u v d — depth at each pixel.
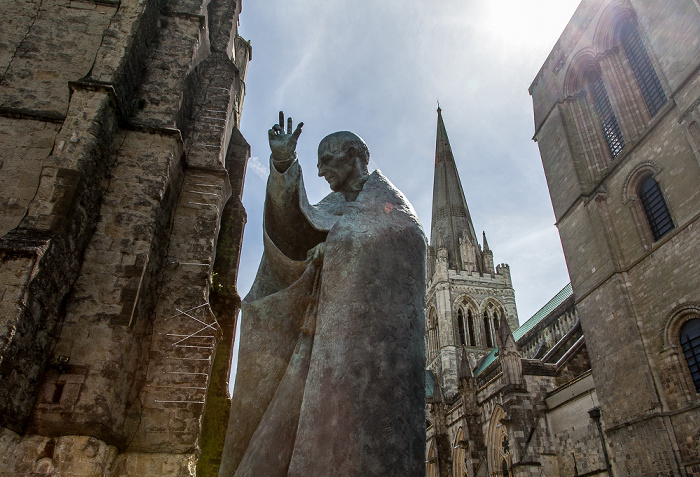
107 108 10.36
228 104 13.80
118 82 10.74
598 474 27.88
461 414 49.97
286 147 3.77
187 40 13.01
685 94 24.38
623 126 30.25
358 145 4.36
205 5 14.12
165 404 9.09
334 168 4.27
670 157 25.69
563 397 33.19
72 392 8.06
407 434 2.88
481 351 76.69
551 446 33.19
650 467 23.44
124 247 9.66
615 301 27.50
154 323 9.95
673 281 24.41
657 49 26.73
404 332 3.20
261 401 3.45
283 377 3.32
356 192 4.19
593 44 33.88
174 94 12.03
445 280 82.06
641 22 28.19
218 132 13.04
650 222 27.50
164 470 8.44
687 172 24.42
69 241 8.84
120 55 11.17
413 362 3.16
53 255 8.30
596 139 33.91
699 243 23.08
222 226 14.82
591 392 29.92
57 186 9.01
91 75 10.73
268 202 3.92
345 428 2.71
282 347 3.57
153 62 12.42
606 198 30.53
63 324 8.60
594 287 29.55
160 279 10.48
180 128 12.12
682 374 23.14
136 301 9.16
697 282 22.94
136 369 9.24
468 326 80.19
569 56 36.41
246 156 16.25
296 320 3.61
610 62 32.53
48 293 8.20
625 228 28.50
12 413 7.34
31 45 11.89
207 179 12.12
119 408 8.51
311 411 2.83
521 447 33.38
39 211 8.70
